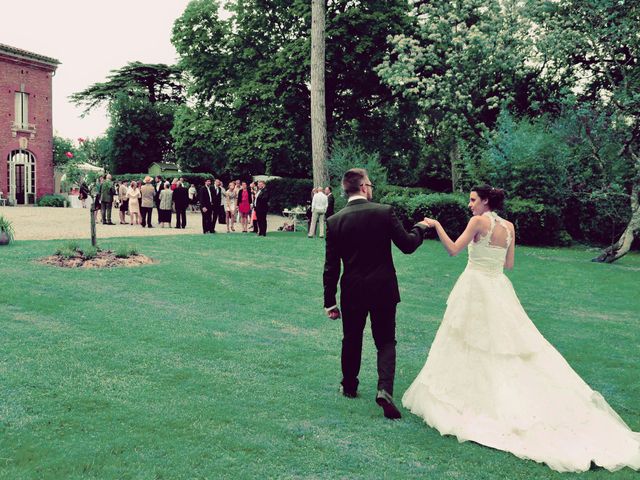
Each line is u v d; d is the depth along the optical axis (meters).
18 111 40.03
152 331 6.93
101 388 4.89
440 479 3.54
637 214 16.86
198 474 3.47
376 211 4.66
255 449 3.86
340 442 4.05
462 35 24.19
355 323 4.80
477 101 26.23
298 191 36.81
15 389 4.73
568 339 7.88
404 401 4.86
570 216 23.33
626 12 20.58
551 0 22.58
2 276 9.38
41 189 41.66
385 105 32.81
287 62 28.97
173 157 48.69
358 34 28.66
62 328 6.78
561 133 20.62
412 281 12.70
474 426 4.25
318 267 13.30
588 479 3.64
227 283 10.48
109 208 22.88
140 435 3.98
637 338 8.13
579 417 4.24
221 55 32.28
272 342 6.89
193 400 4.73
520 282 13.03
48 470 3.43
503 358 4.42
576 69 25.03
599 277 13.91
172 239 16.80
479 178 23.33
